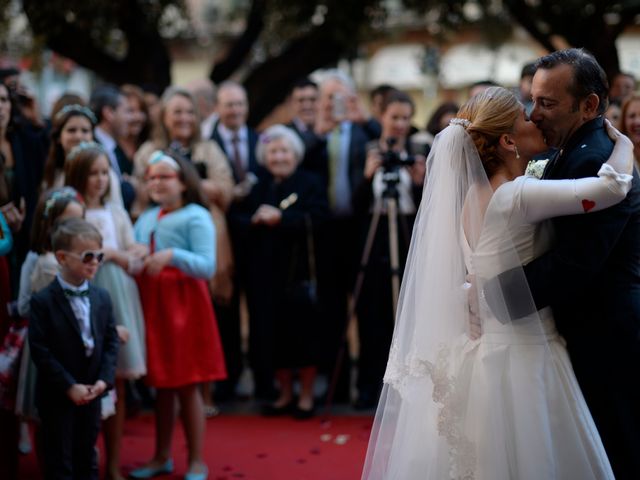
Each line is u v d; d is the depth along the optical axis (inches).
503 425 105.3
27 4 293.7
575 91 108.3
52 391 142.9
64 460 142.2
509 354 106.9
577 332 110.5
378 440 114.3
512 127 111.6
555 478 104.3
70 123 178.1
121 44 343.6
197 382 166.7
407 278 114.8
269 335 222.5
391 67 488.7
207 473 169.9
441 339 108.6
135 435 201.3
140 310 166.2
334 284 225.9
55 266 152.5
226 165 225.5
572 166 108.5
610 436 109.3
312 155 231.6
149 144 223.0
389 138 208.1
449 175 111.0
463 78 458.3
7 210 162.2
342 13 295.3
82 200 164.9
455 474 105.0
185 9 327.0
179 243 172.4
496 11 333.7
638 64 355.6
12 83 198.5
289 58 310.2
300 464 176.4
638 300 108.6
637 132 175.8
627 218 106.3
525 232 108.6
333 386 218.8
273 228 221.6
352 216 227.0
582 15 276.5
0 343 155.9
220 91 236.4
